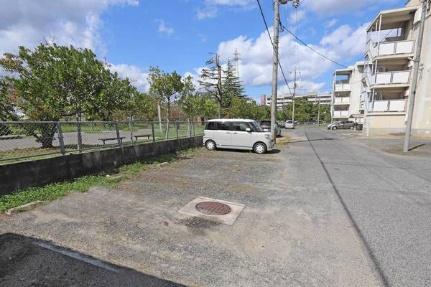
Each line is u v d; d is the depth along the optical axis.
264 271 2.84
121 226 3.88
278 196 5.55
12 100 10.37
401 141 17.83
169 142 11.44
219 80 31.25
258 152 12.38
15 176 5.07
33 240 3.38
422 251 3.31
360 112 38.62
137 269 2.82
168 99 20.56
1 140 6.70
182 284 2.59
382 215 4.53
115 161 8.00
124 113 15.56
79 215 4.25
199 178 7.03
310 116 75.44
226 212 4.56
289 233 3.78
